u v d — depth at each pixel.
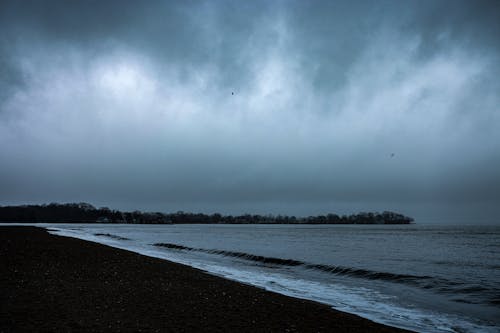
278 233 122.06
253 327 10.85
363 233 128.12
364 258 37.94
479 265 32.69
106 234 86.50
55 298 12.94
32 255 25.28
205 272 23.05
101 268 21.00
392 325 12.34
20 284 15.19
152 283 17.17
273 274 24.53
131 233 102.94
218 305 13.36
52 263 21.84
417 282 21.95
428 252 47.38
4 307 11.53
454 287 20.53
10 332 9.22
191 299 14.11
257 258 34.47
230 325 10.90
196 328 10.40
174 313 11.87
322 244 62.69
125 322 10.51
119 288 15.47
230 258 35.78
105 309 11.80
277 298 15.22
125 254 29.83
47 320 10.31
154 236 85.81
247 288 17.17
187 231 135.00
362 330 11.20
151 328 10.09
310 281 21.84
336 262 33.19
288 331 10.73
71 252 28.73
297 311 13.05
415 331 11.66
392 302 16.27
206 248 48.06
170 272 21.17
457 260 37.25
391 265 31.88
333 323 11.77
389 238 89.31
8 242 35.12
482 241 76.12
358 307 15.05
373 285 20.88
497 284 21.56
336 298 16.84
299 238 85.19
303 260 34.25
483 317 13.76
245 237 87.19
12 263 20.98
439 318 13.49
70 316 10.80
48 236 48.59
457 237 97.50
